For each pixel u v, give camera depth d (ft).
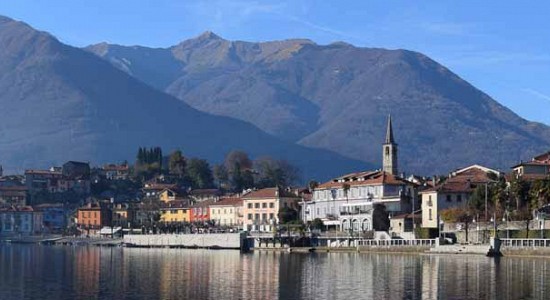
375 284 481.46
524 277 503.61
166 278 537.24
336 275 538.06
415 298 423.23
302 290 460.14
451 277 510.17
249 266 633.61
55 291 466.29
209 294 447.83
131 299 430.61
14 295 449.48
